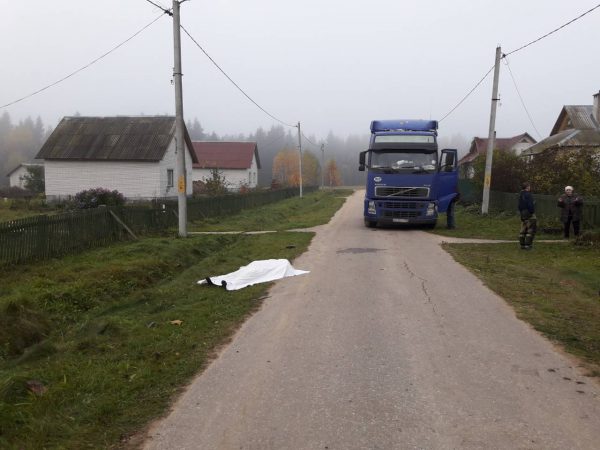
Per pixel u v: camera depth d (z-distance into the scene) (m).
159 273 11.28
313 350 6.02
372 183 19.83
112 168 35.69
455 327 6.86
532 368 5.36
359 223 23.34
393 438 3.91
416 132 19.83
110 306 8.70
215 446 3.85
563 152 23.20
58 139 37.12
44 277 9.64
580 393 4.71
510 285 9.45
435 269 11.16
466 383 4.97
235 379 5.17
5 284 9.14
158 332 6.88
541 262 12.14
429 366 5.44
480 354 5.80
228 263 12.84
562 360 5.59
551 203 18.61
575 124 35.19
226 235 17.80
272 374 5.29
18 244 10.64
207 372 5.39
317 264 12.02
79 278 9.68
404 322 7.12
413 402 4.55
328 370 5.36
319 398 4.66
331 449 3.77
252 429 4.10
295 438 3.94
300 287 9.54
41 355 6.30
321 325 7.04
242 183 53.16
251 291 9.30
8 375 5.43
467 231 19.19
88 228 13.48
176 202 20.23
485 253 13.53
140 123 38.06
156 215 18.14
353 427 4.09
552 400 4.56
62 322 7.81
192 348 6.20
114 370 5.50
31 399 4.62
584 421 4.16
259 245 15.61
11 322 6.98
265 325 7.12
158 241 14.55
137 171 35.53
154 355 5.93
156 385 5.07
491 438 3.88
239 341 6.43
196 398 4.73
